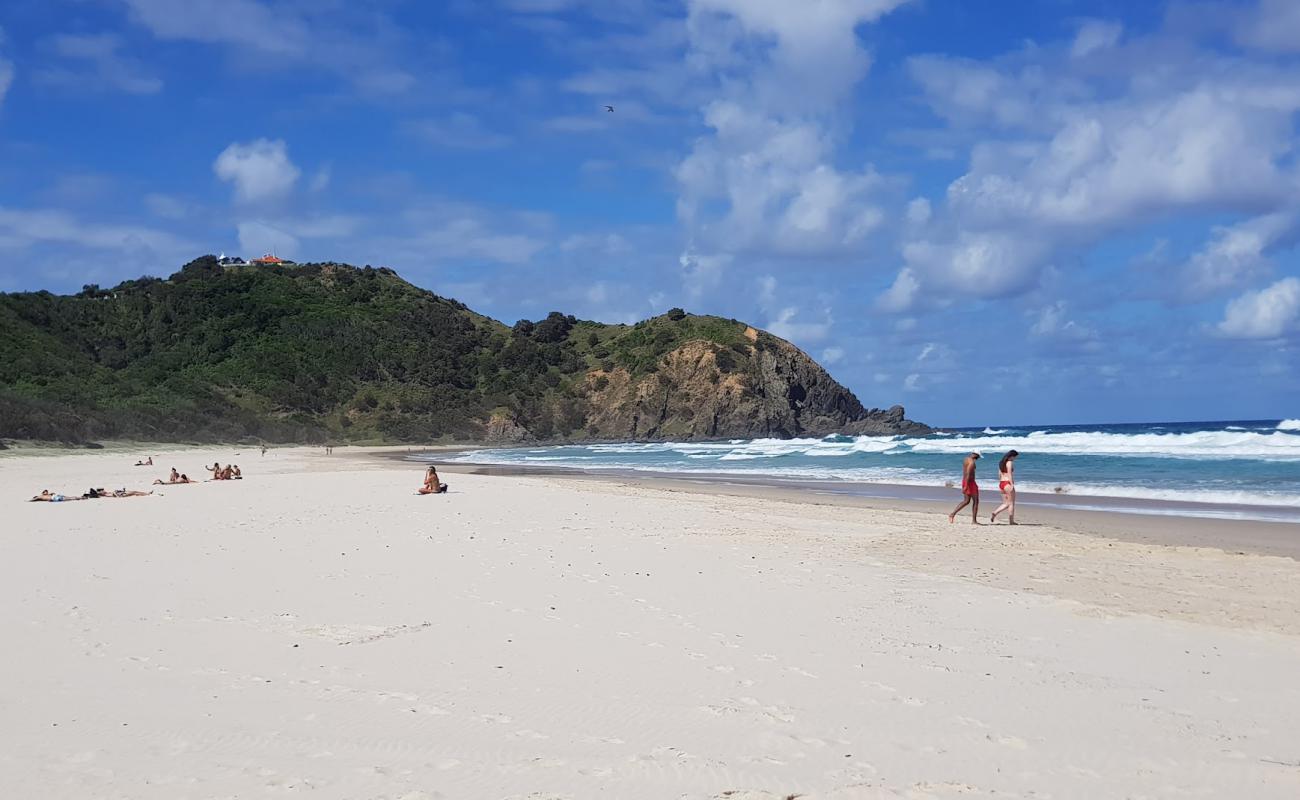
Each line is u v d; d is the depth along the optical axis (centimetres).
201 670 781
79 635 900
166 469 4462
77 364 9225
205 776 553
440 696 711
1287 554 1483
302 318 12331
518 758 584
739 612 1010
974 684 743
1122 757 588
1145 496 2489
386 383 11912
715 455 6159
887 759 584
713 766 570
